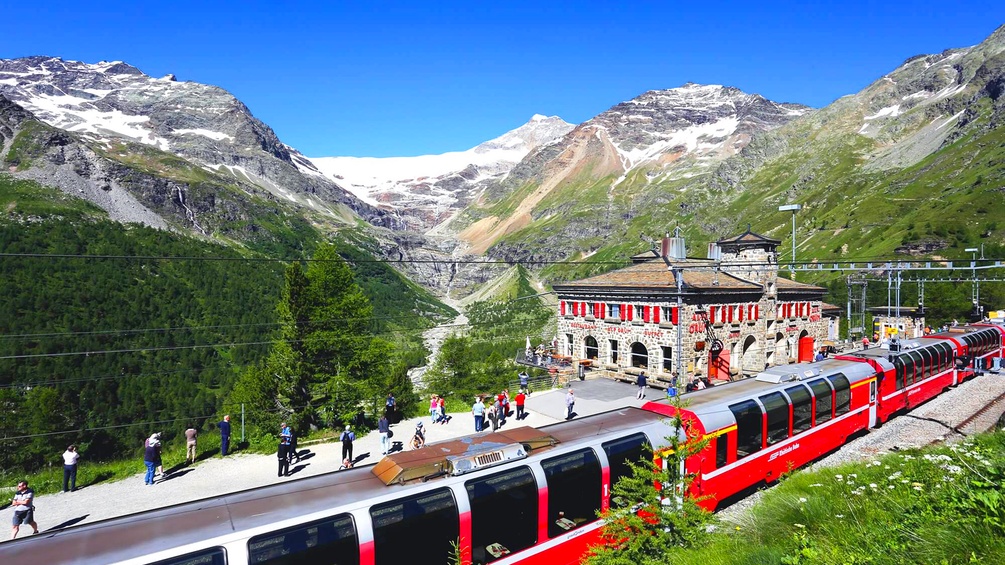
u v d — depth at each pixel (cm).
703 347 4553
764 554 980
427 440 3284
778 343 5400
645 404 2142
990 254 11562
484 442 1611
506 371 5397
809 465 2531
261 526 1152
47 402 6166
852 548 893
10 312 9306
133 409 7344
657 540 1169
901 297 9781
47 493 2430
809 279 14738
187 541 1088
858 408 2900
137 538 1095
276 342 4019
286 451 2673
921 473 1423
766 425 2255
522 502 1487
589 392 4466
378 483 1391
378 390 3962
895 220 16775
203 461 2917
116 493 2427
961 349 4319
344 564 1199
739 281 5103
